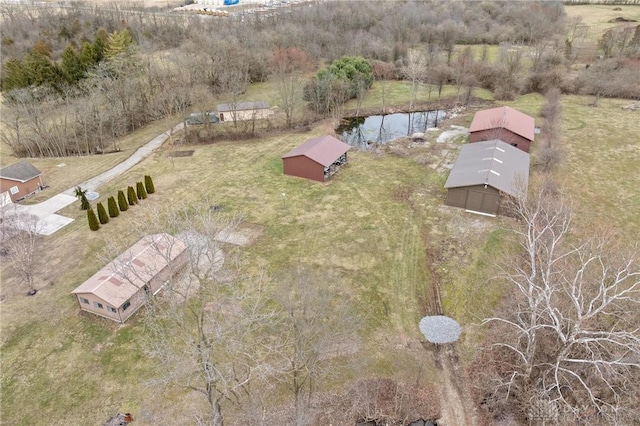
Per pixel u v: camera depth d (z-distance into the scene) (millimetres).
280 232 34875
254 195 40312
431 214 36812
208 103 55688
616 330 22625
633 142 49125
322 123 57719
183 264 30281
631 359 21578
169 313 20484
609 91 63781
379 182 42219
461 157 41688
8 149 52031
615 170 43219
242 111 57531
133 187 42094
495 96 65688
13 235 32812
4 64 65250
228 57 68750
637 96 62625
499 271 30219
